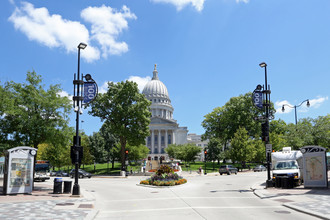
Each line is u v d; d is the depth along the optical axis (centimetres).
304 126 4112
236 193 1991
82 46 1969
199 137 18050
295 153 2447
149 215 1184
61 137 2372
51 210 1280
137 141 5275
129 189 2466
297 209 1238
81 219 1070
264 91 2259
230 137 7262
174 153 8756
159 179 2717
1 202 1526
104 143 7206
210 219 1065
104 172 6322
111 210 1352
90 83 1920
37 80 2361
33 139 2291
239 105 7106
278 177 2189
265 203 1485
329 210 1180
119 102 5288
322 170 2030
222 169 4934
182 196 1834
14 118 2264
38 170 4081
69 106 2411
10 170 1880
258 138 6316
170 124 14325
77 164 1869
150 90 16825
